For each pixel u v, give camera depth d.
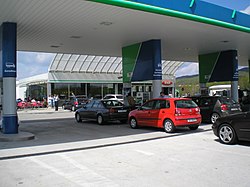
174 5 11.52
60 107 35.88
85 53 21.16
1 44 12.09
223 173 6.13
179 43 17.73
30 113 28.81
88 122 18.03
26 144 10.14
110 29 13.71
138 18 11.82
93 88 38.06
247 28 14.71
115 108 16.00
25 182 5.84
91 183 5.67
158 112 12.80
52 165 7.21
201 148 8.82
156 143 9.97
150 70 16.42
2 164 7.41
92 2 9.70
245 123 8.77
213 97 15.24
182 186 5.35
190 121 12.30
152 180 5.76
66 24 12.53
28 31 13.70
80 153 8.62
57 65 34.47
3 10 10.31
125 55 18.44
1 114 12.88
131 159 7.64
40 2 9.60
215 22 13.02
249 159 7.32
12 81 11.80
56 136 12.02
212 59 21.80
